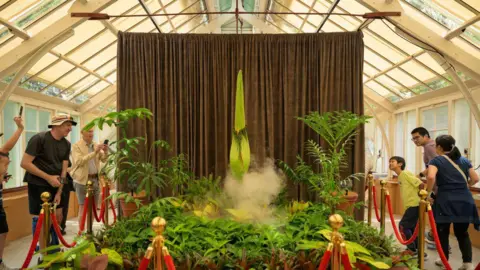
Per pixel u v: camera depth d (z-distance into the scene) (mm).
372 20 4699
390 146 7383
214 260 2281
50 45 4219
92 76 6473
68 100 6758
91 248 2201
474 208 3129
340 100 4129
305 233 2664
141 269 1652
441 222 3191
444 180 3211
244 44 4160
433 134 5922
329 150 3689
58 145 3439
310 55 4160
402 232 3697
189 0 6055
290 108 4160
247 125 4133
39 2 3885
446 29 4133
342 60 4133
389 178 6484
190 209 3445
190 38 4137
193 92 4160
